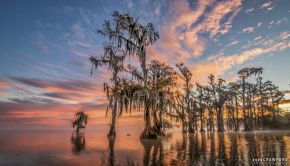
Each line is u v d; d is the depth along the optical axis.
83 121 56.25
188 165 7.32
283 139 18.66
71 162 8.45
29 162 8.59
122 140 22.66
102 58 32.91
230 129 64.88
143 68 26.19
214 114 59.66
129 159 8.99
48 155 10.62
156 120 26.05
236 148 12.13
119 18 27.02
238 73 55.84
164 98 25.83
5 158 9.70
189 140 20.41
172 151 11.48
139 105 24.36
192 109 50.06
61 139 25.81
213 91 55.97
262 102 61.31
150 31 26.80
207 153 10.30
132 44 27.20
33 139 25.83
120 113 24.84
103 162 8.35
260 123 59.31
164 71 28.88
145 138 24.11
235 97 57.03
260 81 60.97
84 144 17.50
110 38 27.75
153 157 9.41
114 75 31.88
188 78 47.28
